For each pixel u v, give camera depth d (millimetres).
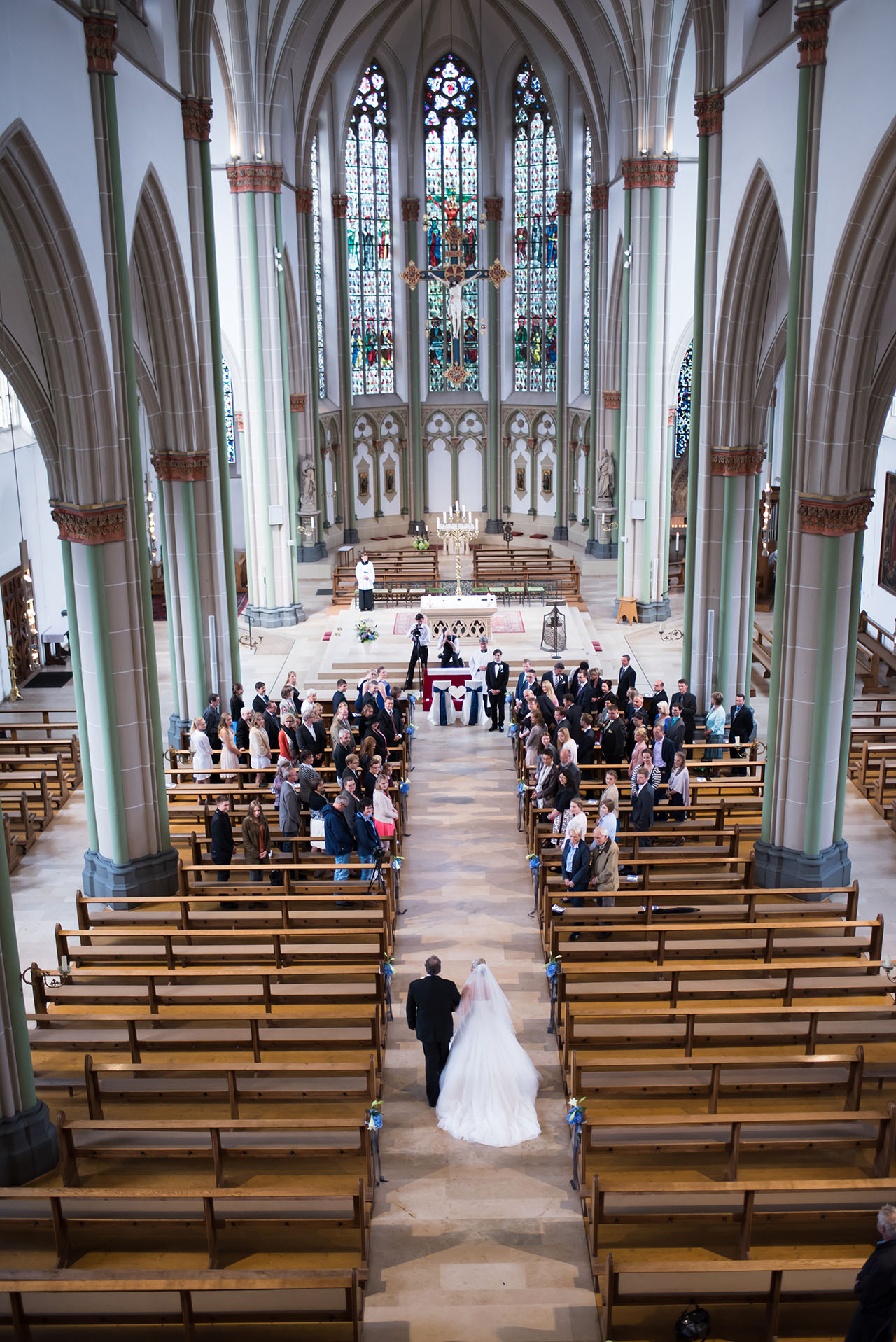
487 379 46188
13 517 29922
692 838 18688
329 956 13961
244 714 20938
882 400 16250
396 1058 13133
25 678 30656
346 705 20062
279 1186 10688
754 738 21703
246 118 30531
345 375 43500
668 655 30734
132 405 16766
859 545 16688
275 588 34344
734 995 13234
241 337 32281
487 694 25469
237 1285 8453
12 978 11094
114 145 15953
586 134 40750
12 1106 11109
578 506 44312
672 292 32750
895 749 21469
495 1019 12023
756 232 20375
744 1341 8945
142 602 17156
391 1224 10461
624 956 14328
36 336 15656
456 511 41188
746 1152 11016
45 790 20594
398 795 18984
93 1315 8922
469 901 16984
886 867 18438
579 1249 10180
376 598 36312
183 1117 11742
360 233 43438
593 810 18641
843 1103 11758
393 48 41750
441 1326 9281
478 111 43312
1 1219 9883
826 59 15438
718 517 23578
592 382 40469
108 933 13656
